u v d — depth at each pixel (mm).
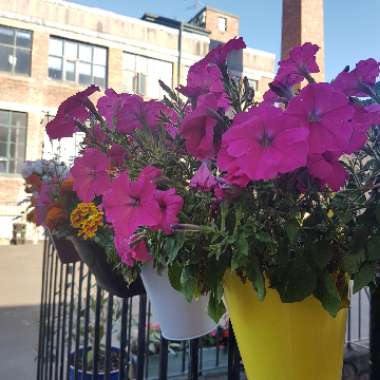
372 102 696
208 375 2092
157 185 685
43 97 13219
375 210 564
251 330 653
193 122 613
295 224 566
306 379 635
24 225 11320
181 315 866
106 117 889
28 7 13188
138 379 1156
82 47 14109
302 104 548
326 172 550
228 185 565
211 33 16609
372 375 741
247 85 717
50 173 1419
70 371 2029
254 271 586
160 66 15258
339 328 664
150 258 760
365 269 568
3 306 4617
